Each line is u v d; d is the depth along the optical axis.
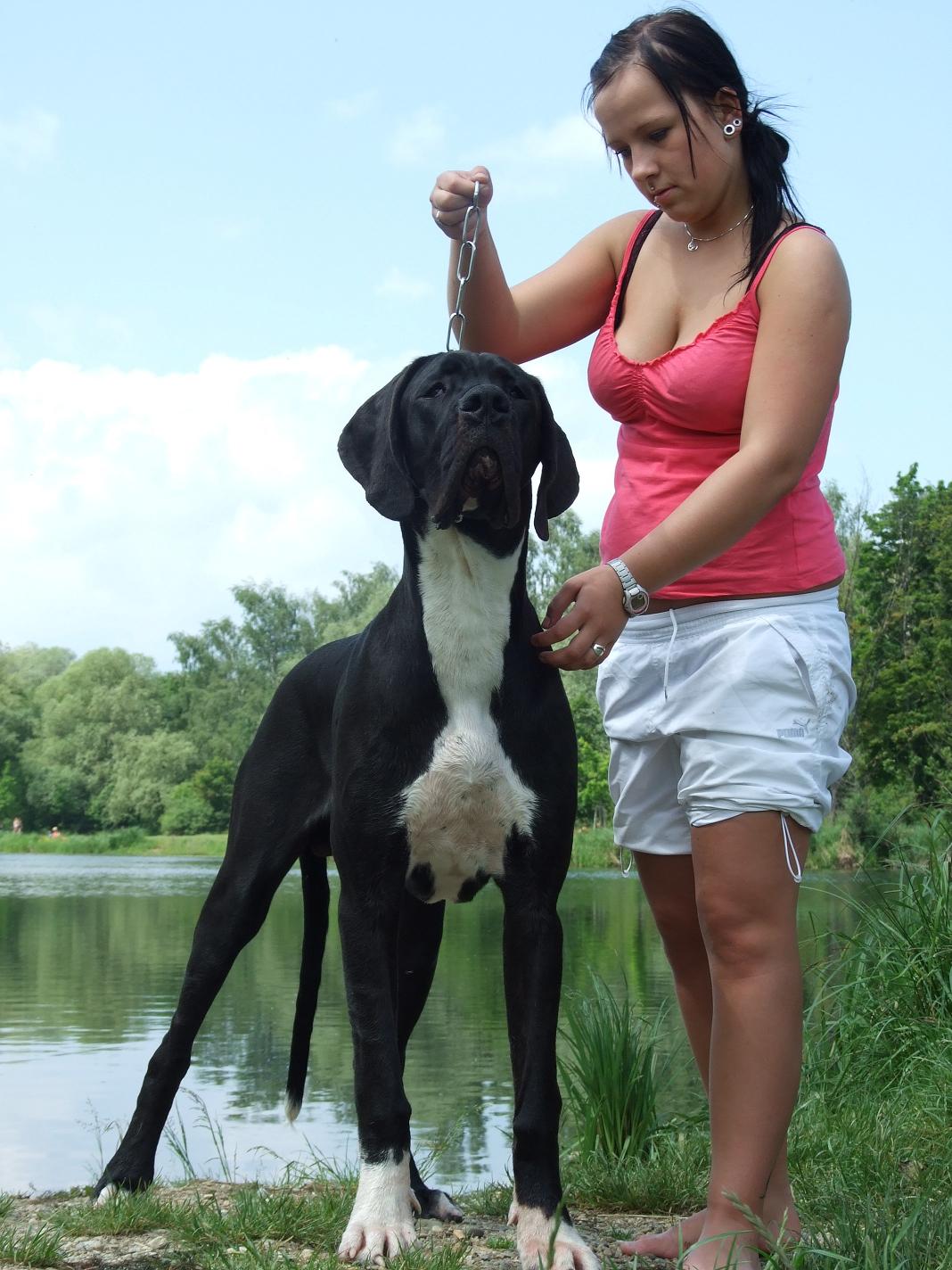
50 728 70.44
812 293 2.60
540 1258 2.50
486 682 2.83
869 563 33.25
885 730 31.14
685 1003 3.13
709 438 2.82
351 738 2.90
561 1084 5.32
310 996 3.72
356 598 70.56
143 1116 3.48
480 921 14.73
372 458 3.04
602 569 2.60
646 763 2.90
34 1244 2.66
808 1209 3.08
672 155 2.74
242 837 3.63
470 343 3.29
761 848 2.62
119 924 18.11
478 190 3.10
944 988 4.87
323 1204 2.97
